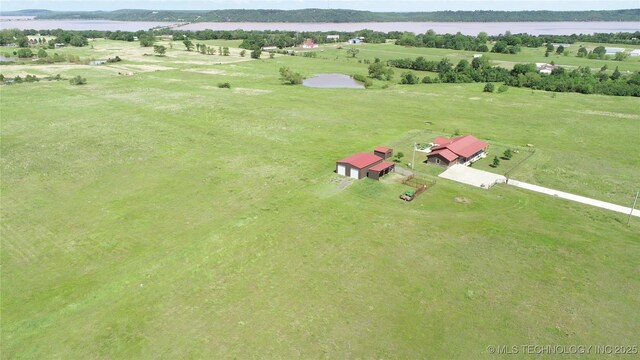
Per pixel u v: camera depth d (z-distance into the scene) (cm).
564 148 7938
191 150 7444
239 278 4044
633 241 4725
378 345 3278
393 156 7256
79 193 5806
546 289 3928
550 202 5666
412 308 3675
